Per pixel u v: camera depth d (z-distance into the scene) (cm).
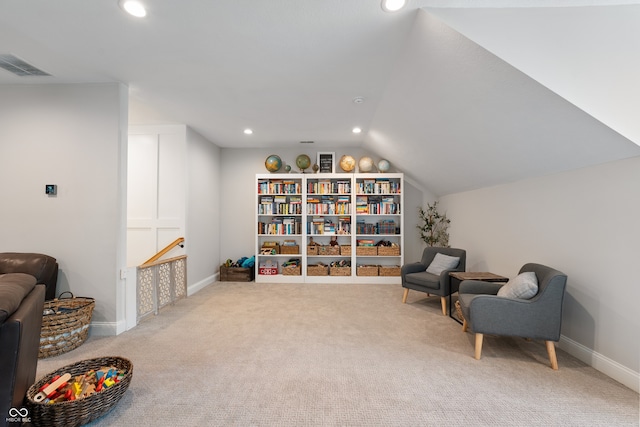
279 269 590
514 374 230
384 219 589
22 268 279
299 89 324
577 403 193
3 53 254
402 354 264
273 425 173
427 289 391
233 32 224
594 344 240
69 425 164
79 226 308
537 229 306
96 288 308
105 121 309
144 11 200
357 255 553
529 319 244
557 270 270
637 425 173
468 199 459
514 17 204
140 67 278
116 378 194
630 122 201
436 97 285
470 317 257
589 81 204
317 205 561
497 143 296
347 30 221
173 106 376
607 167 229
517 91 221
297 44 239
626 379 212
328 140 541
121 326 312
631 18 203
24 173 310
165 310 387
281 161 594
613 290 224
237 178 600
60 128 310
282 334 308
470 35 201
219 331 315
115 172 308
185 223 455
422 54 241
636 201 208
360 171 588
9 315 154
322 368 238
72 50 249
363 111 390
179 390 207
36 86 311
